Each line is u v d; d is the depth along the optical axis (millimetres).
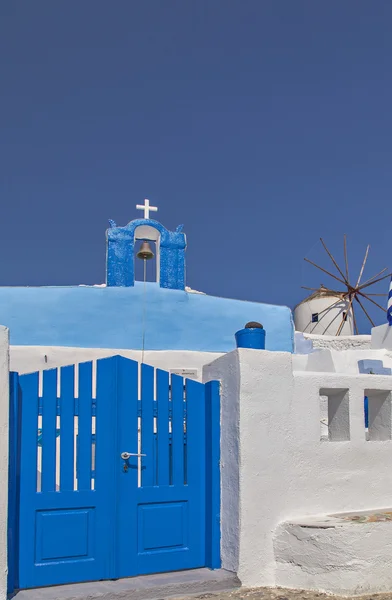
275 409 7270
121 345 13523
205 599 6418
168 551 6961
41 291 13312
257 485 7012
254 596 6523
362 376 8008
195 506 7199
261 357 7270
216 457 7277
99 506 6656
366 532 6832
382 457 7984
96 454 6734
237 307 14672
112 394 6891
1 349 5984
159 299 13992
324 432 10875
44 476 6496
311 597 6543
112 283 13852
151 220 14406
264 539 6996
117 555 6656
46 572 6359
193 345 14062
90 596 6125
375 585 6777
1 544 5801
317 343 19453
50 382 6652
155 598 6359
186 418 7328
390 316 12961
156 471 7027
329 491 7520
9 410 6242
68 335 13250
